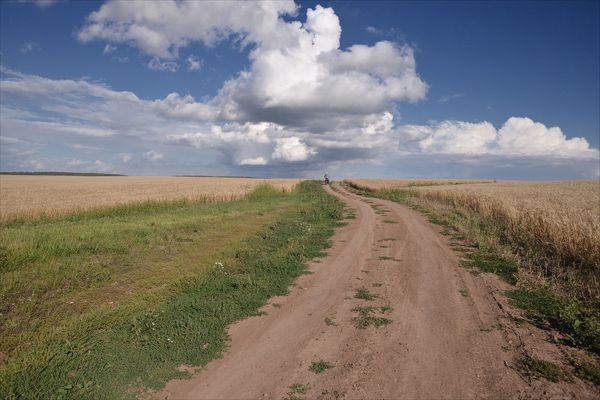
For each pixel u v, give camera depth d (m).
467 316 7.36
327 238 15.58
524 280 9.37
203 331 6.75
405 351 6.00
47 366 5.54
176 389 5.09
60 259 10.94
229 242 14.35
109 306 8.07
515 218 16.23
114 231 14.78
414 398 4.76
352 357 5.84
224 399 4.84
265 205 28.58
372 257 12.23
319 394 4.89
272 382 5.20
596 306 7.46
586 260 10.03
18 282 9.02
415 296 8.53
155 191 37.09
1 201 27.23
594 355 5.74
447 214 21.59
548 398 4.72
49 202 26.56
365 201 33.00
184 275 10.20
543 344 6.14
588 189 44.34
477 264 11.03
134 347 6.17
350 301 8.30
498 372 5.35
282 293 8.91
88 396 4.88
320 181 91.19
